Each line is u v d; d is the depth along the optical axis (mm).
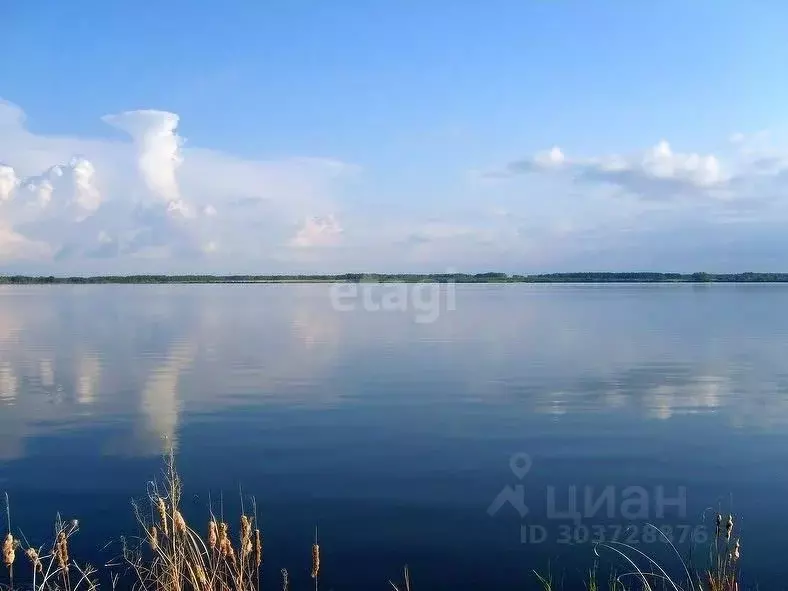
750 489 10570
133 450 12828
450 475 11250
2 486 10625
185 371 23266
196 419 15578
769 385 20312
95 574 7555
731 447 13070
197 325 43938
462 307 65812
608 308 63406
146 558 7875
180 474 11266
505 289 140750
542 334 37531
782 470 11570
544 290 132250
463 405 17250
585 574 7707
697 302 76375
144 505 9688
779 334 37250
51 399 18125
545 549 8336
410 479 11008
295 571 7750
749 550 8273
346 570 7762
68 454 12539
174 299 86250
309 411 16500
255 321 47719
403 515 9406
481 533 8805
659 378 21719
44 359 26516
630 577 7621
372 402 17656
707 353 28609
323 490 10445
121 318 50344
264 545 8430
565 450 12828
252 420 15500
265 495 10242
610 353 28750
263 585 7391
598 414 16156
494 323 45688
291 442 13453
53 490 10414
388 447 13039
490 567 7895
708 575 7215
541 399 18094
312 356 27641
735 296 96000
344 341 33875
